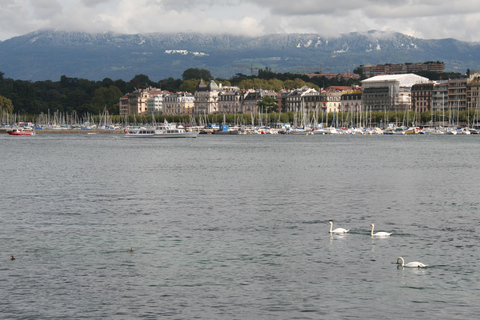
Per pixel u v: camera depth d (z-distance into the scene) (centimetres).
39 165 19662
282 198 11931
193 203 11256
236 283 6388
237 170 17838
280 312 5656
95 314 5609
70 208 10650
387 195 12400
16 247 7788
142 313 5634
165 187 13625
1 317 5538
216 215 9988
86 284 6362
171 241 8119
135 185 14000
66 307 5762
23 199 11719
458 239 8250
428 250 7650
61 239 8238
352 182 14675
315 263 7075
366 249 7694
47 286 6303
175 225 9150
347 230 8731
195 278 6544
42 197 12000
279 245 7888
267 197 12056
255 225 9150
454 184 14338
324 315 5591
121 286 6306
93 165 19662
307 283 6384
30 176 16062
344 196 12238
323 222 9419
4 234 8525
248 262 7119
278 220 9562
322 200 11688
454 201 11606
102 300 5931
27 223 9294
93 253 7506
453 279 6506
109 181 14838
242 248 7744
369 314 5612
